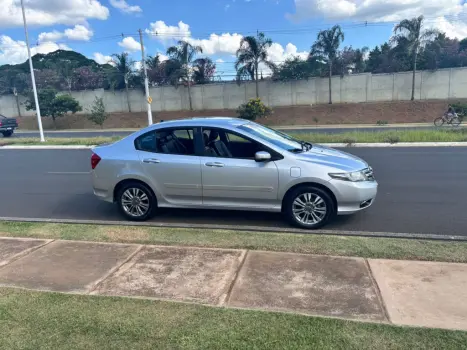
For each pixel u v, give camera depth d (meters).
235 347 3.05
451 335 3.15
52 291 4.08
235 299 3.82
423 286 3.99
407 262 4.55
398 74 43.78
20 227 6.38
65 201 8.53
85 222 6.68
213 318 3.47
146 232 5.89
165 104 50.62
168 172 6.39
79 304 3.79
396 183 9.29
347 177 5.82
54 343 3.19
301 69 45.91
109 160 6.68
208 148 6.32
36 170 13.05
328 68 44.97
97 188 6.89
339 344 3.05
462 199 7.68
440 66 45.88
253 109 41.91
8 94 55.50
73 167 13.42
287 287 4.05
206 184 6.26
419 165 11.54
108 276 4.43
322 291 3.94
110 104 52.41
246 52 42.19
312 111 43.34
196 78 49.06
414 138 17.05
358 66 46.38
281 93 47.28
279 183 5.95
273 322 3.38
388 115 40.25
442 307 3.59
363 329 3.24
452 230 5.89
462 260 4.56
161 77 49.66
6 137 31.64
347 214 6.29
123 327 3.37
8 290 4.12
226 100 48.91
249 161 6.09
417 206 7.25
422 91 43.84
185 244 5.34
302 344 3.07
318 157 6.07
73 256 5.05
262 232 5.80
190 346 3.09
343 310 3.58
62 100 47.44
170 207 6.64
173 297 3.90
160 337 3.22
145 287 4.14
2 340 3.24
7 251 5.29
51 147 20.50
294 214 6.03
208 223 6.46
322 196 5.88
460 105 35.53
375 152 14.65
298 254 4.87
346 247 5.04
